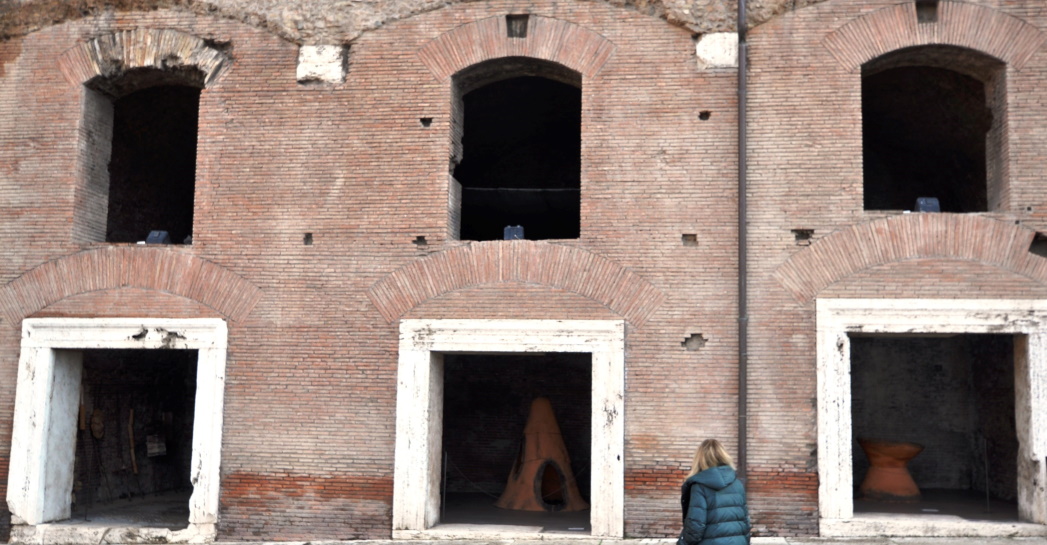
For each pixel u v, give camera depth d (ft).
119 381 58.39
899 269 42.65
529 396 63.00
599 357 43.62
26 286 47.91
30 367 47.24
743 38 44.47
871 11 44.04
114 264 47.39
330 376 45.24
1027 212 42.37
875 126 60.85
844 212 43.21
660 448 42.83
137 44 48.62
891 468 54.95
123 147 57.88
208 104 47.78
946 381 62.03
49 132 48.85
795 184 43.70
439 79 46.52
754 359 42.93
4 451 46.98
